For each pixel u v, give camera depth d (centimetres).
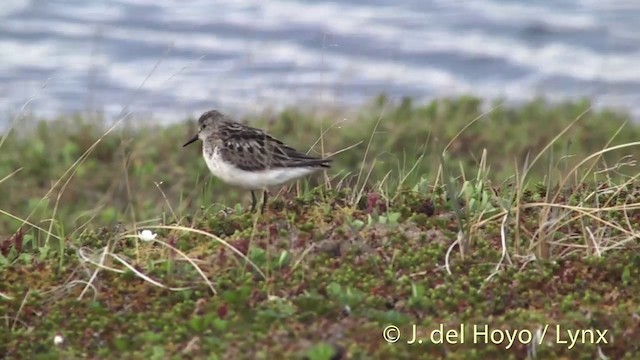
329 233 1196
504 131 2103
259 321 1040
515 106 2353
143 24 3269
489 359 999
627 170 1984
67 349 1033
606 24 3384
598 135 2123
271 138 1363
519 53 3102
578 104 2305
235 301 1069
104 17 3347
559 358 999
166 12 3384
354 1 3575
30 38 3134
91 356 1022
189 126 2116
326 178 1352
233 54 2994
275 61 2931
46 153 2000
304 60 2947
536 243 1148
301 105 2267
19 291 1124
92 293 1113
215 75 2809
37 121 2242
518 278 1106
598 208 1175
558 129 2123
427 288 1101
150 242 1225
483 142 2053
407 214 1251
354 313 1049
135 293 1110
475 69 2961
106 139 2053
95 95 2642
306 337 1013
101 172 1922
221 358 987
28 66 2889
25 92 2681
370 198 1273
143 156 1991
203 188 1748
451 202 1255
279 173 1319
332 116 2169
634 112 2534
